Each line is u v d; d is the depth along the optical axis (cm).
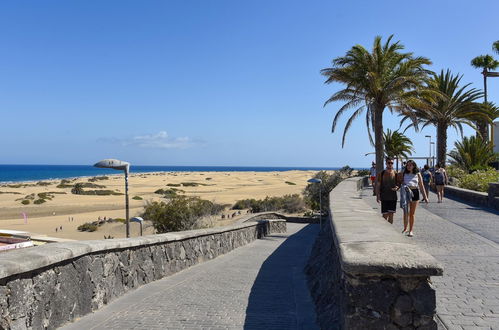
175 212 2542
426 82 2483
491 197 1697
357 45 2345
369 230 481
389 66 2394
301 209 4441
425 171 2033
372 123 2767
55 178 16188
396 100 2477
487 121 3184
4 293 464
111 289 708
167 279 931
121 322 582
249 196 6366
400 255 359
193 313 630
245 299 730
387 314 350
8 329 466
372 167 2672
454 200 2059
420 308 346
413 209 1027
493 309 508
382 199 1020
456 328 452
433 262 340
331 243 732
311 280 875
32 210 5097
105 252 693
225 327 560
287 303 700
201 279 938
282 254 1491
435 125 3441
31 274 509
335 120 2659
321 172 4088
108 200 6203
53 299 548
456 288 593
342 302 406
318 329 546
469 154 3231
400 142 4175
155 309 654
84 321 588
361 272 345
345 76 2409
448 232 1088
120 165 1135
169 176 14588
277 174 15062
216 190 7788
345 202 907
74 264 600
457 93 3089
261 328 554
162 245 964
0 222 4041
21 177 17200
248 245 1825
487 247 885
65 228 3600
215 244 1418
